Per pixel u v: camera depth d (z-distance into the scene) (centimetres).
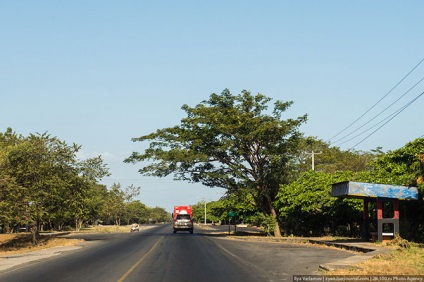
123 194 11569
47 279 1494
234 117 4469
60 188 3959
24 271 1783
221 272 1609
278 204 4612
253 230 7475
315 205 3938
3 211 3288
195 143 4553
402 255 1881
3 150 3756
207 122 4562
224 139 4516
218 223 14462
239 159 4672
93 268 1792
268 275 1509
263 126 4356
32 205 3775
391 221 2762
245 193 4562
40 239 4525
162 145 4778
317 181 4153
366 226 3078
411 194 2727
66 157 4056
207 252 2553
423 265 1550
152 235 5128
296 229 4788
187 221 6100
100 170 4347
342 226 4406
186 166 4659
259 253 2472
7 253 3019
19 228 7075
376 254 2039
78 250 2928
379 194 2719
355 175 3938
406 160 3356
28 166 3691
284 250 2697
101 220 11425
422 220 3166
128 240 3981
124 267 1800
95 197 8062
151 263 1948
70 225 9181
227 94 4634
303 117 4556
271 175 4731
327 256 2231
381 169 3522
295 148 4709
